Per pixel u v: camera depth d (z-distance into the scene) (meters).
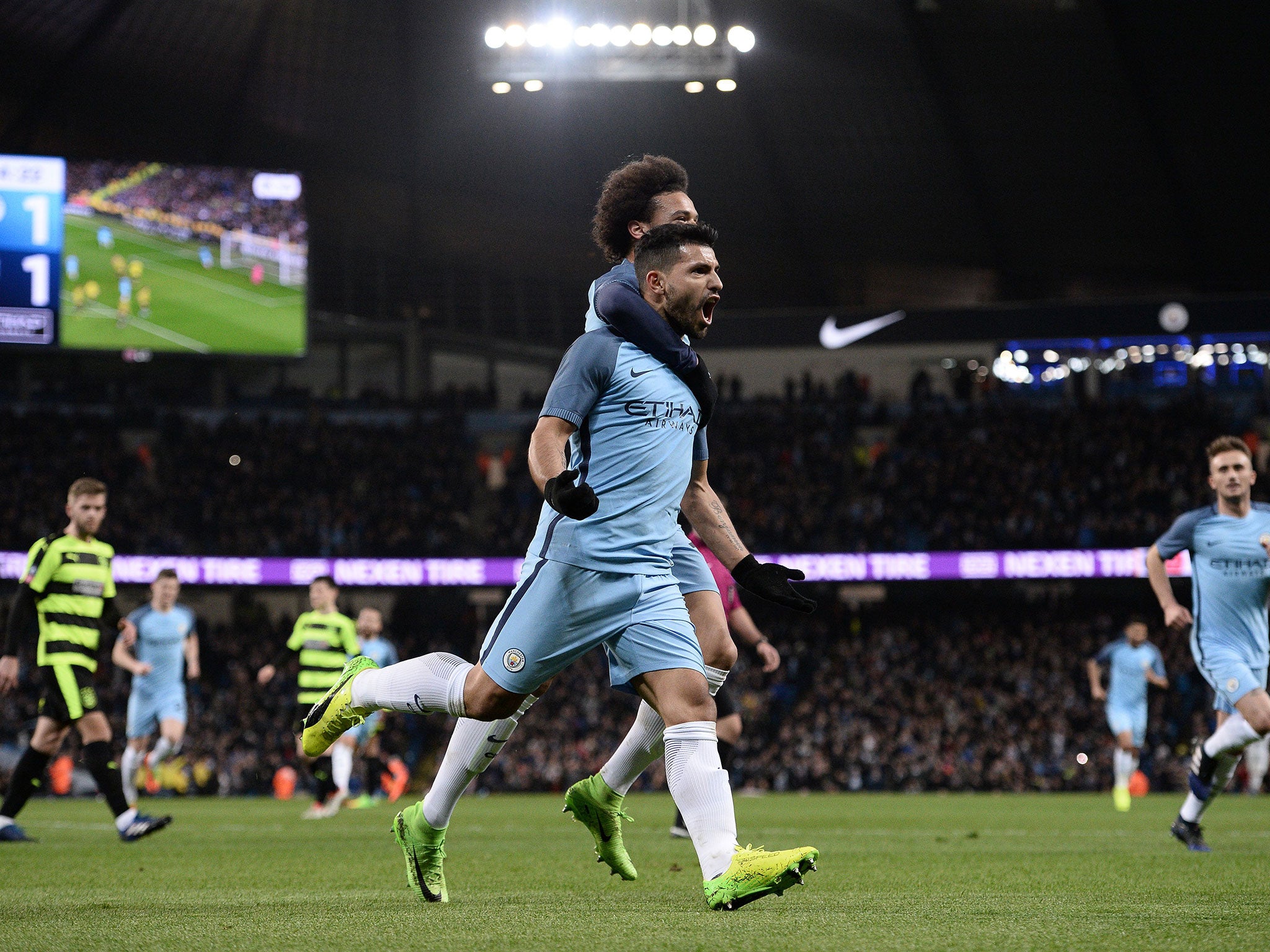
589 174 33.62
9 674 8.10
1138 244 32.59
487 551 29.16
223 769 24.94
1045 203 31.53
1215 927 3.48
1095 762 25.30
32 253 24.56
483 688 3.85
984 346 34.75
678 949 3.02
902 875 5.54
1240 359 33.34
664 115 31.39
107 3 26.84
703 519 4.17
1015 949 3.01
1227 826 10.83
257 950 3.09
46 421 31.30
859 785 25.80
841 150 31.20
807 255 35.03
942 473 31.02
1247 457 7.32
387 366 36.53
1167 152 29.12
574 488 3.45
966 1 25.84
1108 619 29.30
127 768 13.47
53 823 11.72
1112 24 25.80
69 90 29.75
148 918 3.86
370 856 7.00
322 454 32.12
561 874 5.68
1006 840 8.94
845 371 35.50
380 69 30.53
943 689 27.88
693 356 3.95
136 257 25.16
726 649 4.45
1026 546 28.33
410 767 27.62
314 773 12.88
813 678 28.78
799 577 4.06
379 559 29.05
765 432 33.06
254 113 31.66
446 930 3.45
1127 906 4.11
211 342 25.47
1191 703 26.86
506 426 34.50
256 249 25.94
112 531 29.39
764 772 26.28
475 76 24.38
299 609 31.81
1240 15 24.94
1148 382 33.97
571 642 3.79
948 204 32.19
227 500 30.55
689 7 25.53
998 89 28.25
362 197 34.75
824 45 27.92
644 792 24.50
